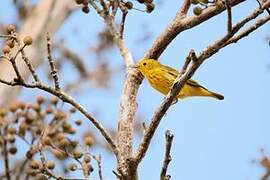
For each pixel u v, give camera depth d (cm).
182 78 925
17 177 1125
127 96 1112
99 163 1052
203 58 908
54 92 986
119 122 1078
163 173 933
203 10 1063
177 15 1184
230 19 884
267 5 888
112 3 1188
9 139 1170
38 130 1191
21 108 1211
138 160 973
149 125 959
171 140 920
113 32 1188
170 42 1208
